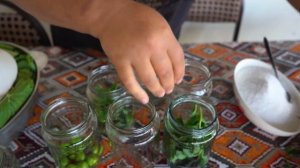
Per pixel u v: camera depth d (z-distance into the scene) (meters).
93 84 0.48
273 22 1.24
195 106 0.42
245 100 0.52
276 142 0.49
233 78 0.56
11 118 0.46
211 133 0.40
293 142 0.49
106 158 0.46
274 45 0.70
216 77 0.61
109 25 0.39
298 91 0.57
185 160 0.42
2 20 0.88
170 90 0.39
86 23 0.40
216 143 0.48
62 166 0.42
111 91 0.46
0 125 0.45
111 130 0.41
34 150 0.48
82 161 0.42
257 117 0.49
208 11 1.08
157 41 0.37
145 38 0.37
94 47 0.71
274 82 0.54
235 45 0.70
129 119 0.42
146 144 0.41
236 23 1.09
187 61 0.52
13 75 0.51
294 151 0.47
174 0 0.77
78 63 0.64
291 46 0.70
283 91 0.54
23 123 0.48
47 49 0.68
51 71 0.62
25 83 0.51
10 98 0.48
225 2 1.05
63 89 0.58
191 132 0.39
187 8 0.82
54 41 0.80
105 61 0.65
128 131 0.40
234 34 1.12
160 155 0.46
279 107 0.51
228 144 0.48
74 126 0.40
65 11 0.41
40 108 0.54
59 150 0.41
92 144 0.43
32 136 0.50
